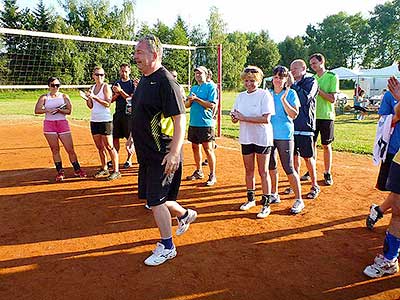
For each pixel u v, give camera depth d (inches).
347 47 3070.9
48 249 145.7
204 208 191.8
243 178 250.5
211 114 228.8
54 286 119.3
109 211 187.9
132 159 313.6
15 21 1813.5
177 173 138.2
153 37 126.3
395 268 125.0
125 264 133.7
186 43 2055.9
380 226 167.3
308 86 194.7
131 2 1968.5
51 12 1834.4
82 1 1873.8
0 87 435.5
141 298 112.7
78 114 713.6
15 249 145.5
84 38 379.6
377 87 1077.1
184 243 150.3
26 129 507.2
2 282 121.9
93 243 151.1
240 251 143.1
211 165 233.5
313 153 203.3
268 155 177.0
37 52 831.7
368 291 116.2
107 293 115.2
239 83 2038.6
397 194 120.6
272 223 170.9
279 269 129.3
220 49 423.8
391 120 144.3
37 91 855.7
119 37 1911.9
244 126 178.2
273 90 182.7
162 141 128.4
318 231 161.9
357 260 135.7
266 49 2696.9
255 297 112.9
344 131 503.2
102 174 255.0
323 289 117.1
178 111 124.3
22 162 306.3
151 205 130.9
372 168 280.5
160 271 128.3
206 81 232.1
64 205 197.2
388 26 2775.6
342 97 853.2
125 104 253.4
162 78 124.6
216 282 121.2
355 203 198.4
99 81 235.9
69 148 249.6
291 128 178.2
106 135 241.4
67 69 865.5
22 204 198.7
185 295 114.2
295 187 183.5
